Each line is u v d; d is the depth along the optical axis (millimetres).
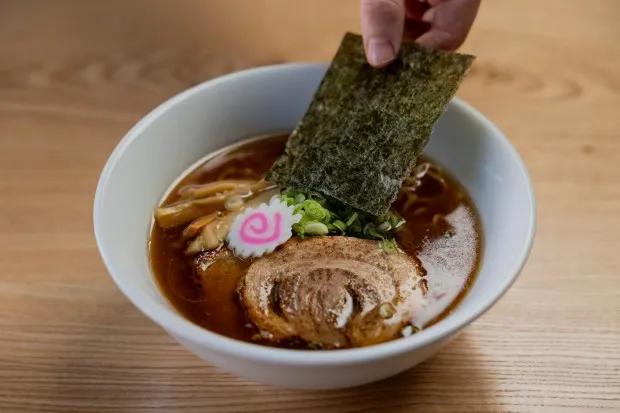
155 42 547
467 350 347
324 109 395
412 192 399
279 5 587
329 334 318
